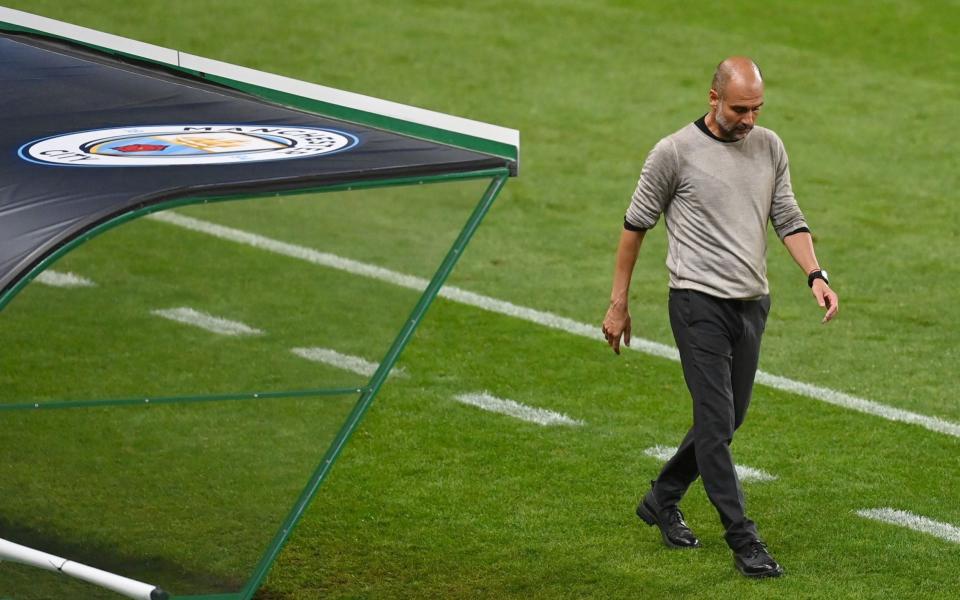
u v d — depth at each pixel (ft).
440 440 77.20
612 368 88.99
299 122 55.93
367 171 48.21
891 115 146.41
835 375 88.43
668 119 144.36
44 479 65.57
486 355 90.84
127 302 100.63
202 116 56.29
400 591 60.39
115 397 82.74
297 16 171.42
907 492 71.67
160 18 169.48
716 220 60.08
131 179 46.52
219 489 65.05
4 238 43.19
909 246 114.42
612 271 108.27
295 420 74.64
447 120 53.57
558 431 78.84
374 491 70.44
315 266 109.60
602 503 69.62
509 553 64.13
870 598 60.03
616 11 175.01
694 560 63.36
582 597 59.98
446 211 123.34
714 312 60.23
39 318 96.73
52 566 46.65
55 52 65.98
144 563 57.93
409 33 166.91
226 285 105.19
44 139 52.06
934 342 94.73
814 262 60.95
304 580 61.05
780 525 67.56
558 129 141.28
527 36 166.50
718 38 166.91
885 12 175.32
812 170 131.75
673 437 78.23
